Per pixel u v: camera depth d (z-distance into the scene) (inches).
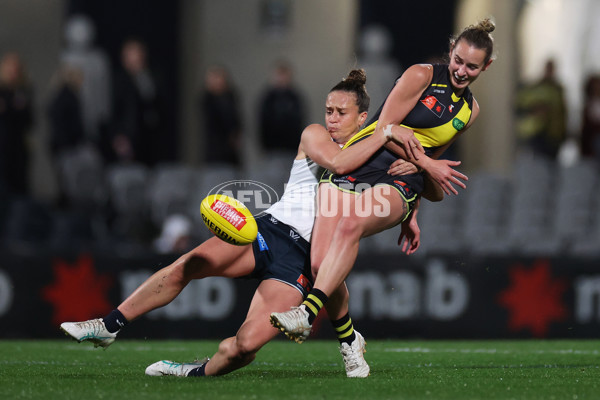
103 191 1346.0
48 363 715.4
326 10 1811.0
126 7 1811.0
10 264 1077.8
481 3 1889.8
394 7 1941.4
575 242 1310.3
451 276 1101.7
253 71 1814.7
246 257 590.6
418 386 554.6
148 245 1310.3
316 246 588.1
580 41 1736.0
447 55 649.0
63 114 1401.3
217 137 1422.2
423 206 1354.6
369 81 1614.2
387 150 605.6
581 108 1574.8
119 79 1412.4
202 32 1822.1
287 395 509.7
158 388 532.4
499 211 1366.9
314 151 600.4
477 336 1099.9
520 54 1854.1
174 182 1343.5
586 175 1364.4
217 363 581.3
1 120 1381.6
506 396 516.7
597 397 516.4
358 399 498.0
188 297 1074.1
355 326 1086.4
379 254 1096.8
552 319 1112.2
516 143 1777.8
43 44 1702.8
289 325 540.4
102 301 1088.2
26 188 1418.6
